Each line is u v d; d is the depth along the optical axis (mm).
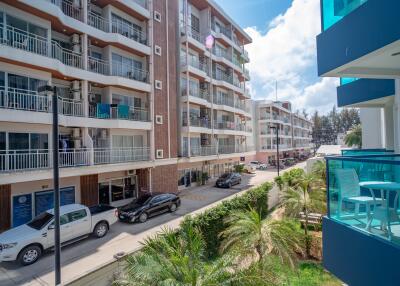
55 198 8266
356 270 4051
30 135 14289
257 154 53625
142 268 5469
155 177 21047
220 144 33594
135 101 20688
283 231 8461
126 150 19266
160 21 22141
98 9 18703
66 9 16547
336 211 4801
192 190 26031
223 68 33719
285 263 8242
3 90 12523
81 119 16062
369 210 4152
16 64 13273
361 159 4195
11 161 13500
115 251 11352
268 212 17609
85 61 16594
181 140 25578
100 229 13016
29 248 10086
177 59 26000
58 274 8141
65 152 14484
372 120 14711
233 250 6633
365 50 4004
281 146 56250
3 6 13117
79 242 12375
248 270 5637
